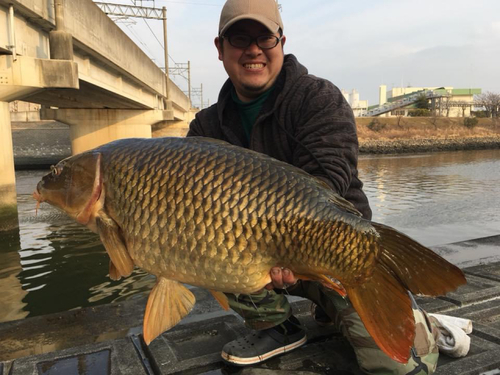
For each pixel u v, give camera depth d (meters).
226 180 1.54
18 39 9.08
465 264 3.97
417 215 11.01
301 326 2.35
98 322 2.85
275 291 2.19
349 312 1.97
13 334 2.70
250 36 2.10
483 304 2.94
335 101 2.06
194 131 2.55
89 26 12.32
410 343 1.50
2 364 2.28
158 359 2.24
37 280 5.97
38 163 25.77
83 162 1.75
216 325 2.67
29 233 8.82
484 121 54.72
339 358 2.25
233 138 2.33
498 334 2.43
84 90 15.58
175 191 1.57
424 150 41.38
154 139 1.70
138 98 20.25
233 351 2.17
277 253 1.53
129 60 16.94
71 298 5.30
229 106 2.40
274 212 1.51
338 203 1.56
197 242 1.54
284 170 1.57
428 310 2.77
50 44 9.29
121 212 1.66
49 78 8.98
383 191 15.41
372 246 1.51
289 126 2.14
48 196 1.84
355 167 2.11
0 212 8.91
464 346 2.17
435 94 67.56
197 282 1.60
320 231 1.50
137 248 1.64
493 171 22.72
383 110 67.44
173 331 2.59
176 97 30.72
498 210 11.62
